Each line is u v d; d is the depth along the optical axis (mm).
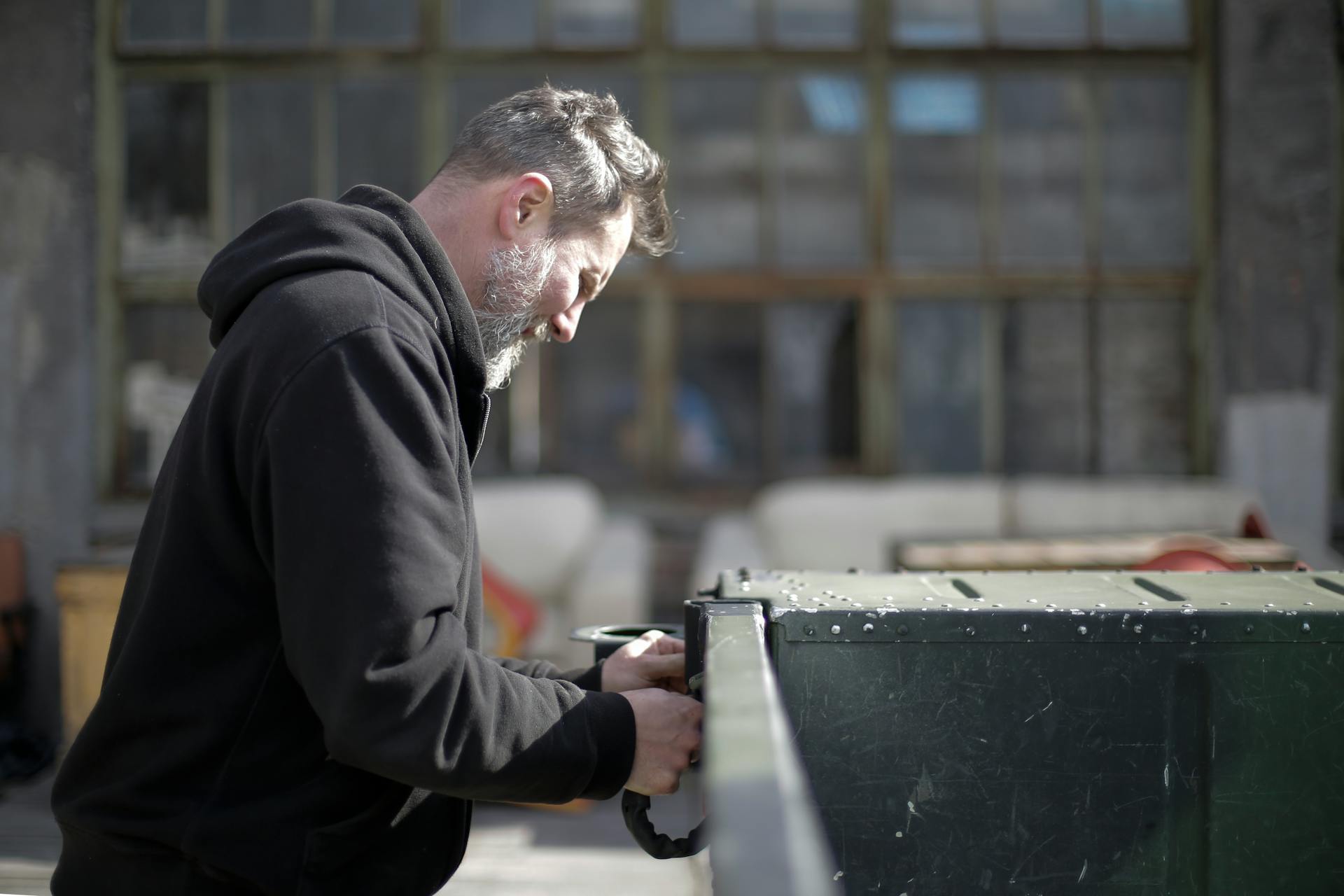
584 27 4012
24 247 3812
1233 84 3885
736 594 1113
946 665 1001
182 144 3992
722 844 491
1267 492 3914
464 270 1142
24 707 3768
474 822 2887
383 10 3994
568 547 3807
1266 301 3904
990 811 1001
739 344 4098
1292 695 994
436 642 886
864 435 4074
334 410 898
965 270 4055
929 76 4016
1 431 3809
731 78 4023
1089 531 3730
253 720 972
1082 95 4012
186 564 968
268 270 992
